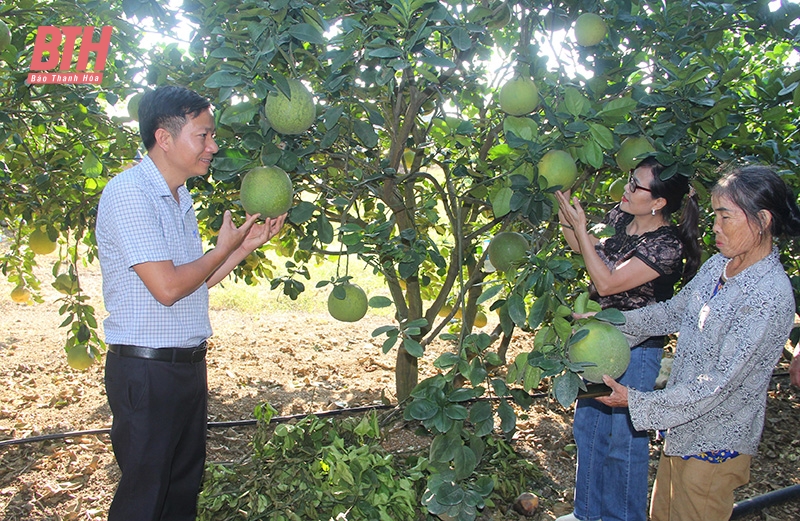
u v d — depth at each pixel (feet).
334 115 7.89
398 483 10.27
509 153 8.19
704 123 8.90
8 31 10.07
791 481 12.40
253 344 20.39
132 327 7.23
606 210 12.55
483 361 7.88
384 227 8.91
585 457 9.99
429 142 11.91
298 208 8.66
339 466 10.02
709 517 7.35
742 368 6.56
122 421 7.32
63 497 11.11
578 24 8.76
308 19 7.17
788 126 10.94
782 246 12.24
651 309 8.39
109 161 12.38
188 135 7.18
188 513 8.54
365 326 22.97
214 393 16.10
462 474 7.42
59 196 12.66
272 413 11.73
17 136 11.32
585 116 7.84
